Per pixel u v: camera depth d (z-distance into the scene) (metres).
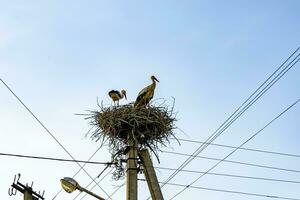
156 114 12.57
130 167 11.66
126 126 12.33
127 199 11.20
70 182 12.35
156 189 11.31
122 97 13.65
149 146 12.55
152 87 12.95
